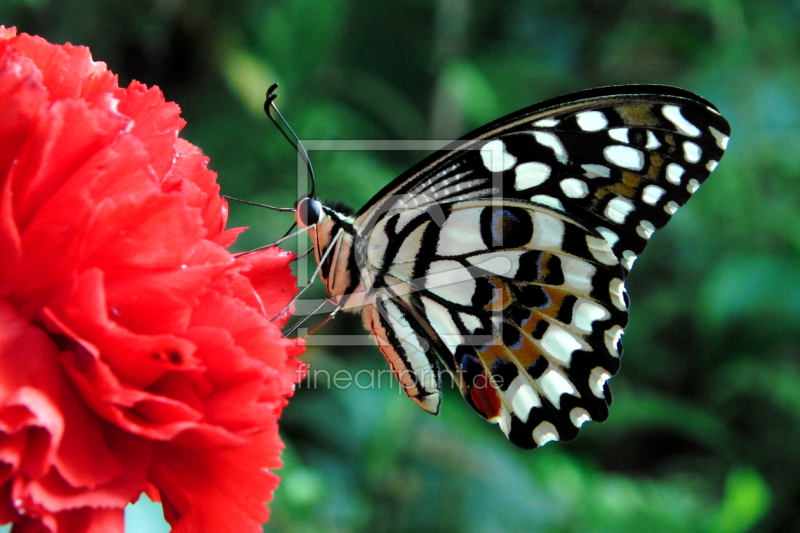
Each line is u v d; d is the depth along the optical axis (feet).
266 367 1.08
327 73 1.82
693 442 1.89
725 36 1.85
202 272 1.07
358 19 2.09
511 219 1.23
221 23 1.56
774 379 1.66
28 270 1.07
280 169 1.60
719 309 1.64
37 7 1.43
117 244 1.07
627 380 1.85
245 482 1.09
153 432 1.06
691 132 1.20
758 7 1.85
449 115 2.00
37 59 1.09
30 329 1.07
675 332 1.86
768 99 1.76
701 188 1.77
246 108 1.59
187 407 1.07
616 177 1.21
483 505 1.45
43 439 1.06
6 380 1.06
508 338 1.25
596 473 1.56
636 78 2.09
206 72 1.58
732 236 1.75
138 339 1.07
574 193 1.22
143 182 1.07
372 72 2.15
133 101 1.11
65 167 1.07
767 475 1.72
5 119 1.07
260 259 1.14
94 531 1.06
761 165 1.73
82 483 1.06
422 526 1.44
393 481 1.45
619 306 1.23
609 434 1.89
